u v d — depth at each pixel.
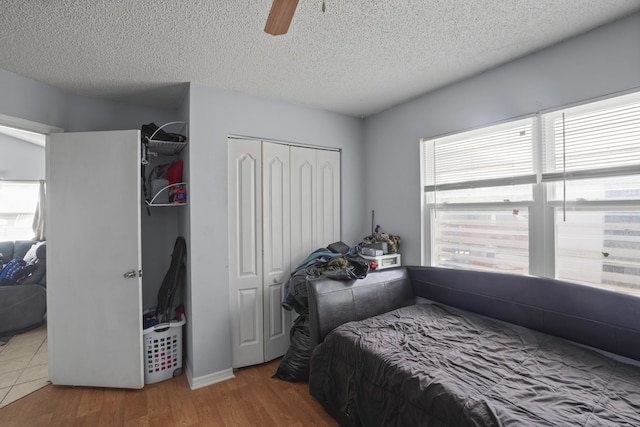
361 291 2.35
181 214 2.69
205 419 1.92
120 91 2.45
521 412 1.17
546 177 1.97
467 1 1.45
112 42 1.74
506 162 2.18
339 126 3.11
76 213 2.24
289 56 1.95
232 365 2.50
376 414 1.56
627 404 1.22
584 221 1.84
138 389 2.26
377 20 1.58
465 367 1.50
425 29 1.68
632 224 1.66
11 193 4.61
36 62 1.95
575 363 1.55
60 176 2.24
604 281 1.76
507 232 2.20
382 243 2.80
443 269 2.51
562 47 1.84
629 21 1.59
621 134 1.68
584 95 1.76
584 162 1.82
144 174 2.55
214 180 2.39
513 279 2.09
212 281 2.37
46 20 1.52
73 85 2.32
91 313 2.24
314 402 2.09
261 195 2.65
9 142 4.57
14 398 2.14
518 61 2.04
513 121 2.10
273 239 2.71
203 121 2.35
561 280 1.90
